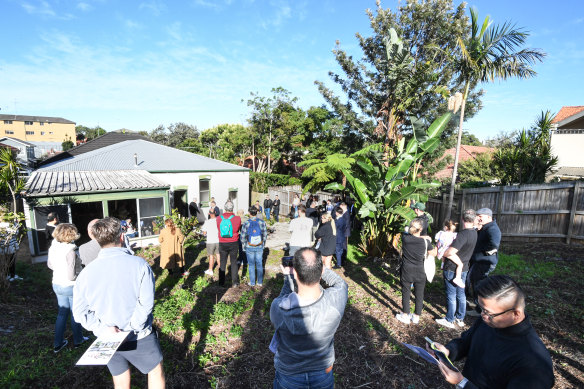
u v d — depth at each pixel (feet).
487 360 5.38
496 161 39.83
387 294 19.92
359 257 28.35
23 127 259.60
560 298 17.81
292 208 55.01
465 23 47.75
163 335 14.80
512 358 4.99
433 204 38.75
